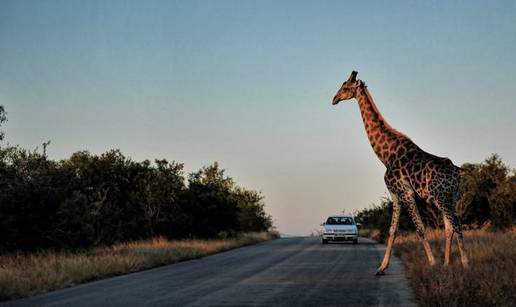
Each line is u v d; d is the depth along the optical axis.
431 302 9.67
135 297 11.33
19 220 20.11
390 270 16.20
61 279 14.09
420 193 14.93
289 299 10.79
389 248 15.30
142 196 32.09
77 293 12.19
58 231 20.83
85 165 31.16
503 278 10.73
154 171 33.16
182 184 34.50
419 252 18.95
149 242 29.16
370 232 43.22
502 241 19.31
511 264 12.94
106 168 31.39
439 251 18.14
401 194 15.29
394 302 10.39
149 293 11.91
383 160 15.95
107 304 10.48
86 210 22.06
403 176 15.20
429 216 29.56
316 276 14.87
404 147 15.55
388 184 15.61
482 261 14.79
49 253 19.23
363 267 17.31
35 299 11.41
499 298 9.38
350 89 16.75
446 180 14.45
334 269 16.73
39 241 20.59
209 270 17.02
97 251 22.28
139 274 16.19
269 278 14.49
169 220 32.72
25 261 17.28
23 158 22.20
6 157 22.14
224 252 26.12
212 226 34.34
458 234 14.27
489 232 27.39
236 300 10.72
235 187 49.25
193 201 33.94
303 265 18.22
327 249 26.56
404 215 32.91
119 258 18.45
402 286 12.69
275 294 11.49
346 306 9.96
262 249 27.91
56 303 10.75
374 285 12.89
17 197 20.08
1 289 12.16
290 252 24.95
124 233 30.31
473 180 31.20
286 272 16.02
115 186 31.08
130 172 32.06
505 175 31.88
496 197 30.12
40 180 20.67
